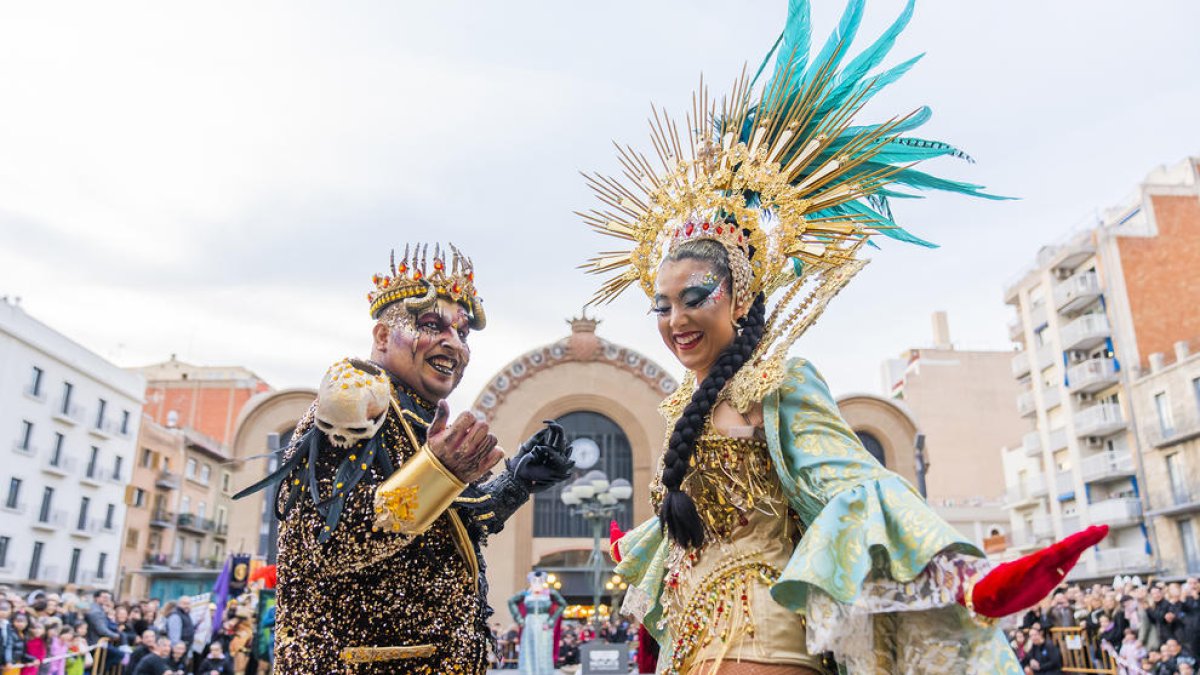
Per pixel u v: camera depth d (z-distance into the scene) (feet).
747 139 10.82
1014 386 168.66
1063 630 44.42
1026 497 138.72
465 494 9.38
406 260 10.04
